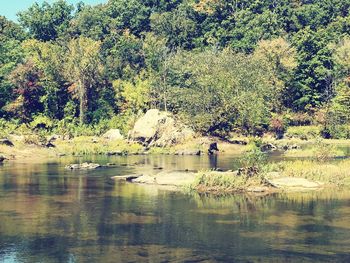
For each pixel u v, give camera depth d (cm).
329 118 11044
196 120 9675
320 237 3053
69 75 12112
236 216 3566
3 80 11712
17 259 2703
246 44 14675
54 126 11475
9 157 7425
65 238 3070
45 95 11875
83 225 3362
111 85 12588
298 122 11831
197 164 6569
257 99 10300
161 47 13888
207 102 9900
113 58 13600
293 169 5088
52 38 16388
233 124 10112
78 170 6044
